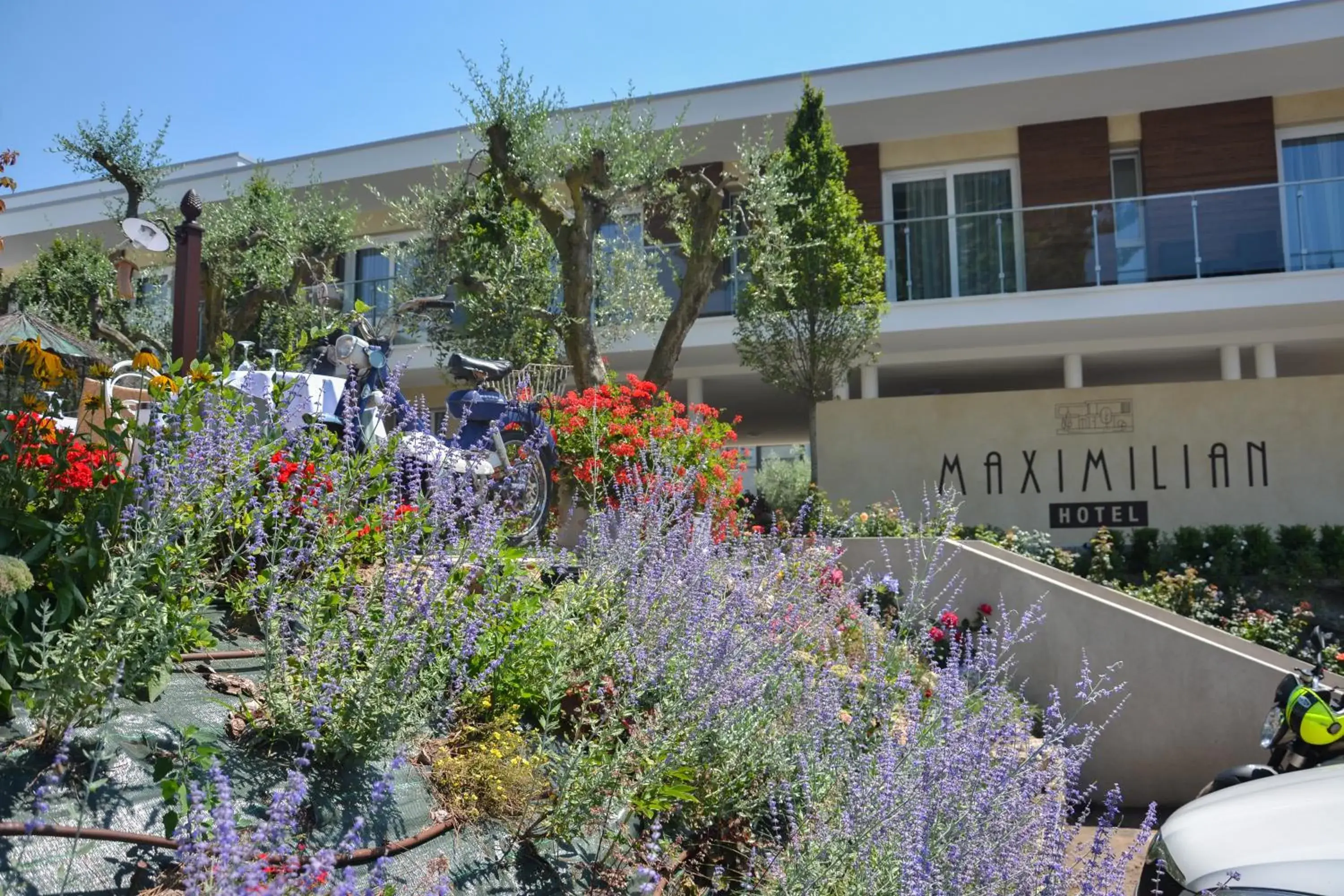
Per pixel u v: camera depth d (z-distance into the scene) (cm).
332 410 505
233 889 180
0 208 480
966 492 1305
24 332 607
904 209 1644
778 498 1450
